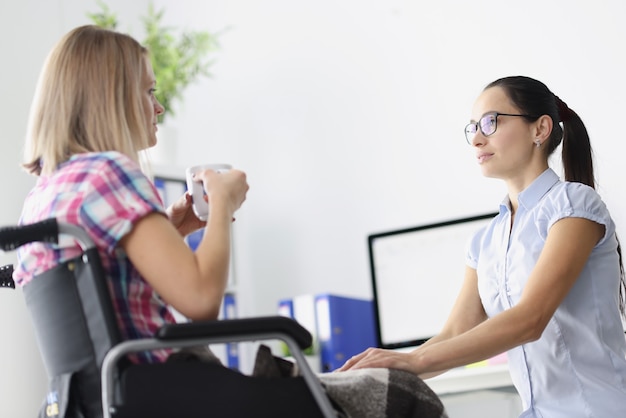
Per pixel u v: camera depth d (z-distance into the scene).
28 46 3.11
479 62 3.14
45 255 1.32
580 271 1.69
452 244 3.03
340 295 3.39
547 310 1.63
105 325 1.24
